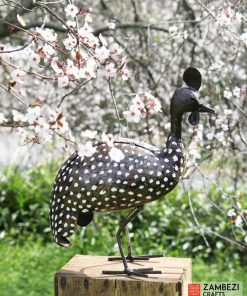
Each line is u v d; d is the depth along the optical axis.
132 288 4.79
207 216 11.04
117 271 4.99
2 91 10.13
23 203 11.60
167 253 10.62
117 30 9.45
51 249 10.48
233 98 9.23
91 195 4.75
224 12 6.60
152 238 10.99
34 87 10.38
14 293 8.71
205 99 9.30
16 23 8.97
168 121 9.13
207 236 10.83
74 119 10.47
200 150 9.43
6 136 11.66
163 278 4.86
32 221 11.47
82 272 5.02
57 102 10.52
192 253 10.74
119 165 4.75
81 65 4.90
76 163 4.86
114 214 11.37
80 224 5.12
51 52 4.83
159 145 9.82
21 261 9.92
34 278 9.26
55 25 9.09
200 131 7.70
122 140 4.98
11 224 11.37
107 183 4.71
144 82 10.24
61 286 4.88
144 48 10.14
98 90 10.40
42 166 12.44
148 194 4.80
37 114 4.35
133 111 4.73
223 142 7.71
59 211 4.87
